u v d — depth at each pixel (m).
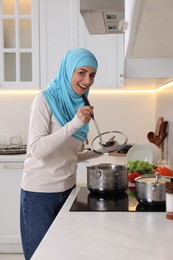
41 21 3.05
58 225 1.16
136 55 1.37
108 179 1.58
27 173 1.70
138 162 1.88
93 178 1.61
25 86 3.10
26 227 1.71
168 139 2.57
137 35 0.89
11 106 3.42
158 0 0.59
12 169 2.91
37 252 0.93
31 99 3.41
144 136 3.44
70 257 0.89
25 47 3.13
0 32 3.08
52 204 1.67
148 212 1.32
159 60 1.80
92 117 1.53
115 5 1.27
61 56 3.07
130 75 1.84
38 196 1.66
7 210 2.94
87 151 2.01
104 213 1.31
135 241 1.00
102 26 1.57
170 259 0.87
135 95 3.42
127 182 1.70
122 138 1.96
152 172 1.83
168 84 2.52
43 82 3.09
